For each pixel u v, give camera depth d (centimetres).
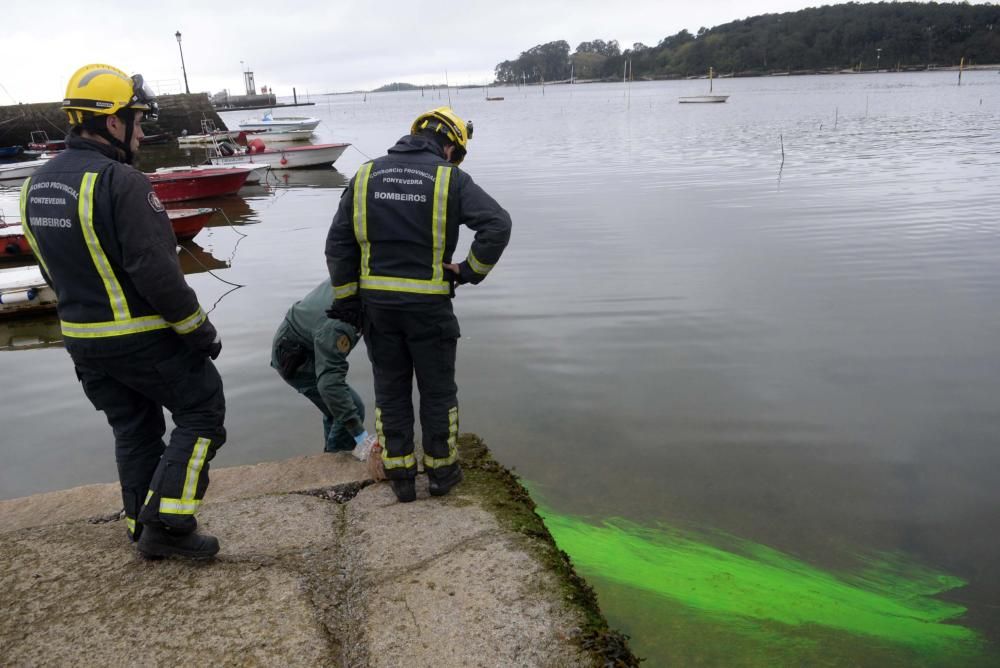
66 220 233
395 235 284
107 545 301
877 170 2011
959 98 7344
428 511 323
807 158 2395
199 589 269
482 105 13100
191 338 251
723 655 308
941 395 571
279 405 606
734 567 373
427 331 298
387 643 240
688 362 654
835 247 1072
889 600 348
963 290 838
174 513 267
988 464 472
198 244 1400
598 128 4838
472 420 553
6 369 772
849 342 688
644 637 318
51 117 4028
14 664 233
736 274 939
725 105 7869
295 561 288
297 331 370
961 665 304
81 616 255
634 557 382
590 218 1395
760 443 507
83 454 550
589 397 589
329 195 2158
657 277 937
